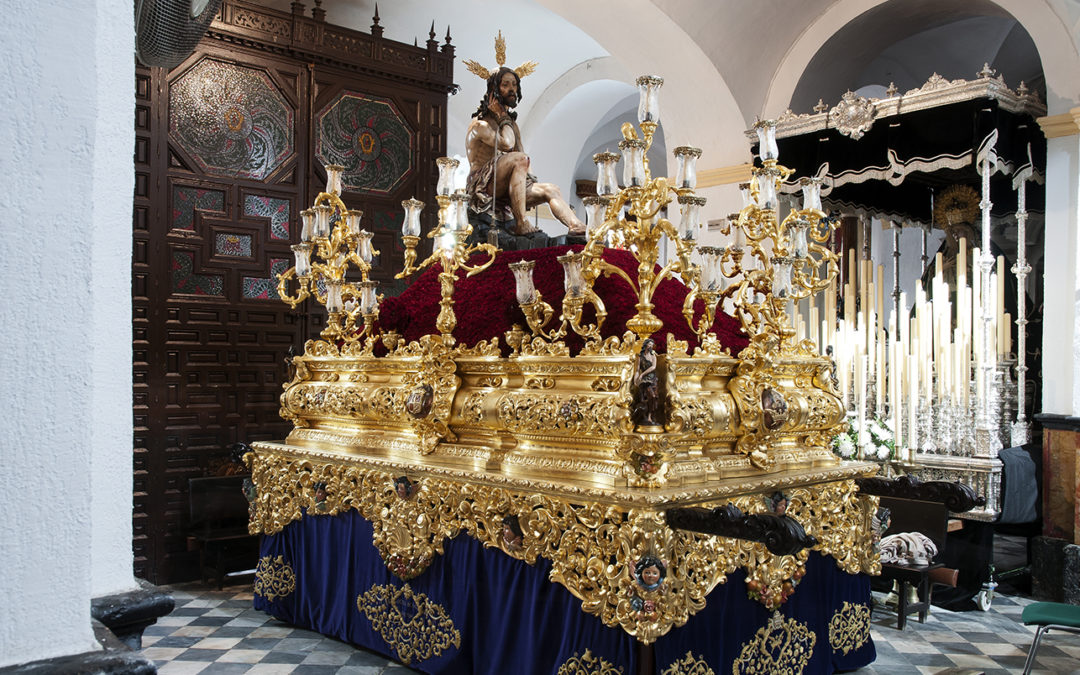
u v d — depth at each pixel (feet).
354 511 14.98
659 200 10.81
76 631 3.82
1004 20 27.43
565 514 11.09
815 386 14.26
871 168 21.17
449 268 13.60
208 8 10.44
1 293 3.64
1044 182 20.24
